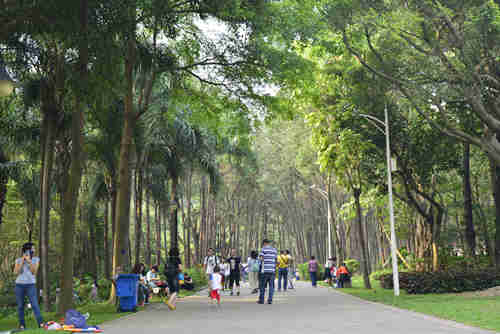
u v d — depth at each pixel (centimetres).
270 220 8388
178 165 3216
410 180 2798
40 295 2064
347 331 993
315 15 1848
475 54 1838
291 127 4156
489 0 1722
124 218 1795
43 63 1587
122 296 1488
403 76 1966
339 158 2708
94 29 1206
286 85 2070
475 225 4188
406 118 2662
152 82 1933
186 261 4491
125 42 1324
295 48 1991
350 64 2381
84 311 1524
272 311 1470
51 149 1864
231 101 2209
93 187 3259
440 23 1831
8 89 953
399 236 4278
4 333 1016
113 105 2109
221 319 1241
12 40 1321
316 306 1652
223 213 6269
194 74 2111
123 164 1828
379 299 1914
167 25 1505
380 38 1998
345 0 1809
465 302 1661
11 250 4144
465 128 2497
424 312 1391
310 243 6316
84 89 1283
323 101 2662
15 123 2169
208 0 1507
